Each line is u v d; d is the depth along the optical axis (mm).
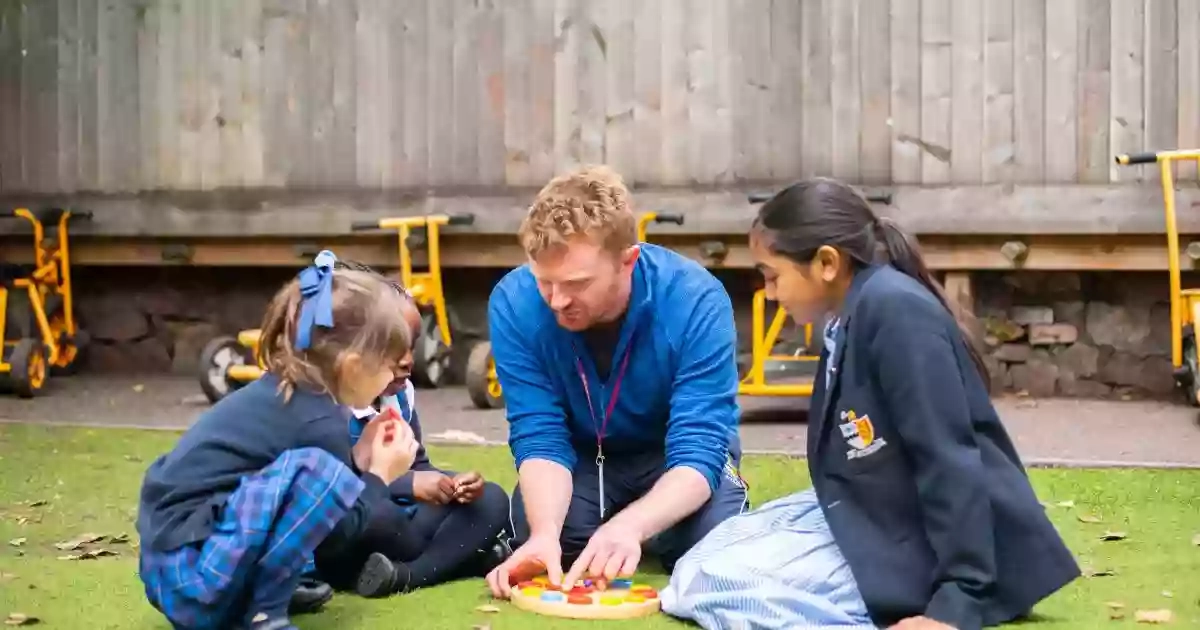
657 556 5023
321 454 3635
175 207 11508
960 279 10188
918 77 10195
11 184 11953
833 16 10312
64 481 6719
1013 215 9922
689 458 4406
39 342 10625
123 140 11719
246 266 11844
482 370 9516
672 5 10578
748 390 8820
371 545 4418
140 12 11648
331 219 11195
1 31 11930
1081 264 9898
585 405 4707
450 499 4562
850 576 3857
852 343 3814
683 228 10438
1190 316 8977
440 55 11047
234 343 10125
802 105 10391
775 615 3783
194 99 11555
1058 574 3689
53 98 11852
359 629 3951
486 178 10984
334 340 3703
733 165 10516
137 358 12102
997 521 3674
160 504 3666
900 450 3760
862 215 3922
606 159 10750
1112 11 9883
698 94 10555
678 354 4547
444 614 4121
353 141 11234
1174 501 6020
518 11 10875
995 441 3789
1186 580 4562
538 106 10867
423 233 10891
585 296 4203
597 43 10734
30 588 4488
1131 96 9867
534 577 4480
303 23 11312
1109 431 8336
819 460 3961
